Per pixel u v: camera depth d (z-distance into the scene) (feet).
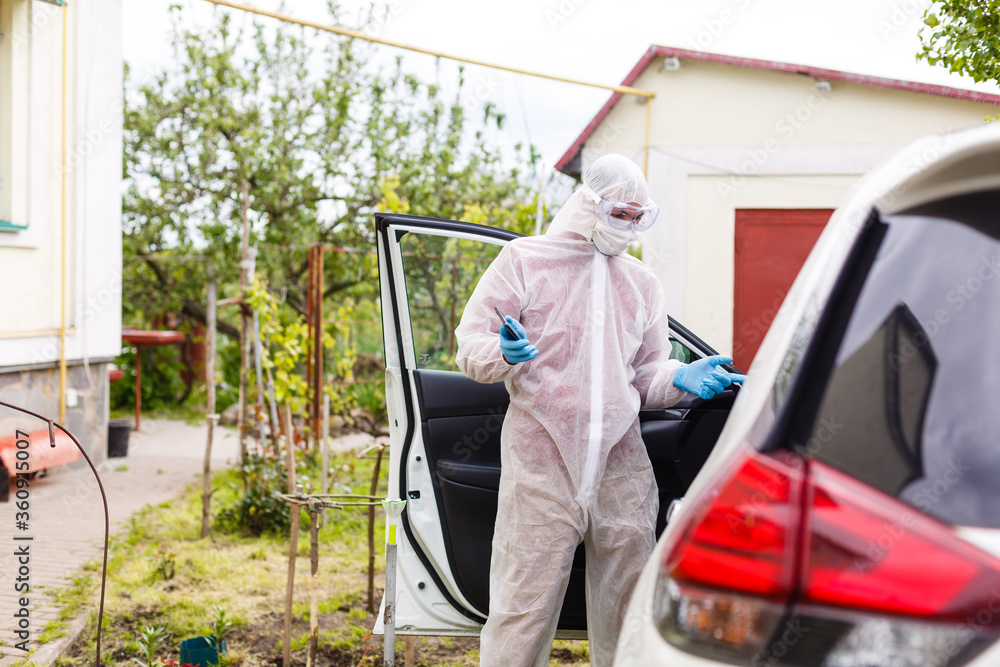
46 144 22.06
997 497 3.56
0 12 20.66
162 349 41.32
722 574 3.72
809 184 22.56
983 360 3.90
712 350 9.78
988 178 4.21
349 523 19.08
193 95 35.63
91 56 23.38
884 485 3.67
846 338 4.15
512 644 8.09
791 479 3.74
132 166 36.32
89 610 12.98
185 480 23.77
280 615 13.55
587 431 8.09
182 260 36.40
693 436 9.66
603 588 8.41
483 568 9.51
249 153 34.09
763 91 22.57
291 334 19.76
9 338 20.49
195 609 13.62
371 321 28.45
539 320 8.30
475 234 9.72
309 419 23.12
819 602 3.50
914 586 3.37
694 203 23.15
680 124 23.04
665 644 3.85
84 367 23.63
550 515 8.05
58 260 22.49
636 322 8.66
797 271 22.81
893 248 4.34
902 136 21.97
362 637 12.53
